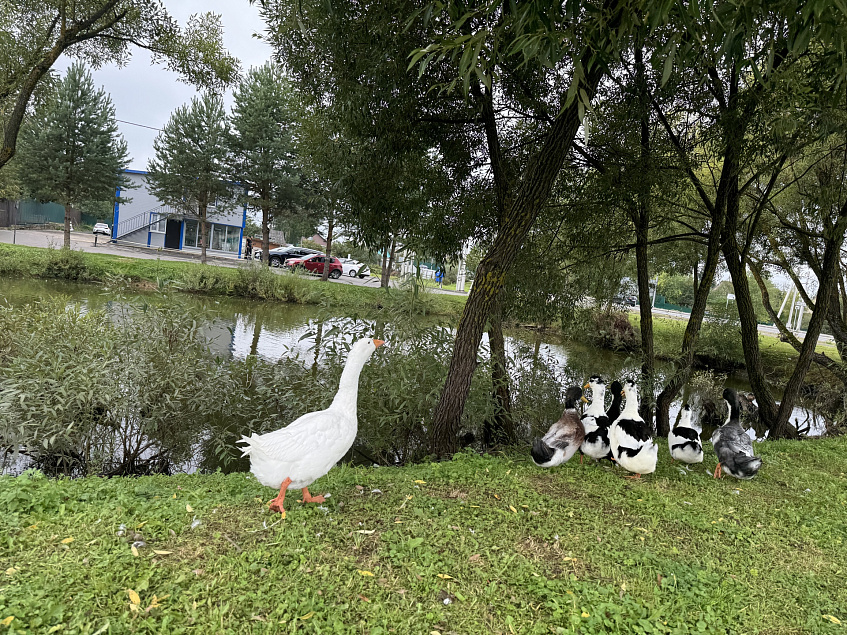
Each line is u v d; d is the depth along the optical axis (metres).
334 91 7.91
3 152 10.07
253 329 19.17
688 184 10.44
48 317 8.11
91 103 33.19
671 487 5.73
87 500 4.09
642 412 11.17
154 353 7.68
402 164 8.35
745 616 3.28
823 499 5.70
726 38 3.57
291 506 4.27
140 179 45.75
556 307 10.93
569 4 3.52
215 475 5.40
